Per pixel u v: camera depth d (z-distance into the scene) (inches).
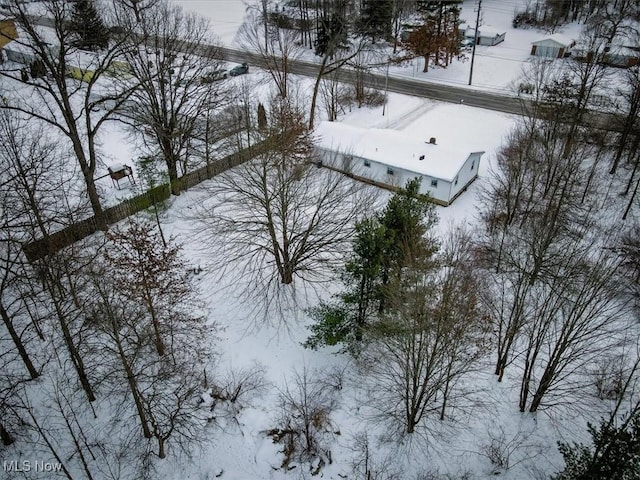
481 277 1099.9
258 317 1055.0
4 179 1188.5
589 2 3267.7
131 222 975.6
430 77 2466.8
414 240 864.3
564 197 1274.6
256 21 3048.7
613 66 2391.7
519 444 864.3
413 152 1528.1
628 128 1524.4
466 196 1524.4
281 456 848.9
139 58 1245.7
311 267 1113.4
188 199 1385.3
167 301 1009.5
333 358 987.9
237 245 1188.5
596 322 1000.9
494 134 1895.9
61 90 1102.4
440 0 2395.4
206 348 982.4
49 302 989.8
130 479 804.6
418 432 878.4
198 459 839.1
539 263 926.4
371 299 916.0
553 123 1505.9
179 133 1301.7
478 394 933.2
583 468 733.3
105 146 1689.2
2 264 1056.2
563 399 926.4
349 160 1435.8
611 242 1263.5
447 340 800.9
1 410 818.8
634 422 679.1
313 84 2300.7
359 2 2896.2
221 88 1935.3
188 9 3629.4
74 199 1357.0
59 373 919.7
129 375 763.4
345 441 871.7
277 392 930.7
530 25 3193.9
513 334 855.1
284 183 1021.2
